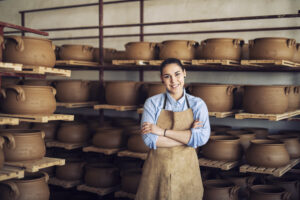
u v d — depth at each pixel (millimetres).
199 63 2699
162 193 1803
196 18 3656
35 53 2283
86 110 4418
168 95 1860
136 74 4043
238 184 2789
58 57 3451
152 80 3936
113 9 4156
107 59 3609
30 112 2238
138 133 2971
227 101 2697
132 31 4035
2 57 2279
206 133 1822
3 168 2131
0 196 2238
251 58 2598
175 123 1830
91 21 4305
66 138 3273
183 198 1819
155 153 1847
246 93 2596
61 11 4527
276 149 2488
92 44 4328
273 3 3285
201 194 1905
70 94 3225
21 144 2273
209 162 2656
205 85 2676
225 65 2850
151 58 2951
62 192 3523
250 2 3387
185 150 1833
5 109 2256
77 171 3252
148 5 3918
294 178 2867
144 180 1865
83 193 3588
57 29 4312
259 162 2494
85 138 3352
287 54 2480
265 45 2490
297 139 2777
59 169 3283
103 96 3475
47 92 2352
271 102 2461
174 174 1798
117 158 3623
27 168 2160
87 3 4305
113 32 4156
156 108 1874
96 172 3104
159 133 1802
